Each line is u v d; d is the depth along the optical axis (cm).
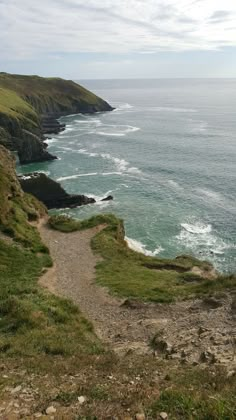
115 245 4584
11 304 2572
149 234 5991
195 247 5559
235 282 2906
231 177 8931
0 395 1226
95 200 7494
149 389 1216
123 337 2202
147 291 3066
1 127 10556
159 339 1995
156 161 10512
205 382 1295
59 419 1037
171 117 19500
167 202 7425
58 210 7006
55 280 3534
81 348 1900
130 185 8475
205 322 2183
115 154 11381
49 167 10112
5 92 15038
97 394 1192
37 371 1487
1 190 5259
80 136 14375
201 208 7094
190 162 10344
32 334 2081
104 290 3209
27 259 3919
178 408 1034
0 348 1834
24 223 4934
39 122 14325
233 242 5706
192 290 2986
